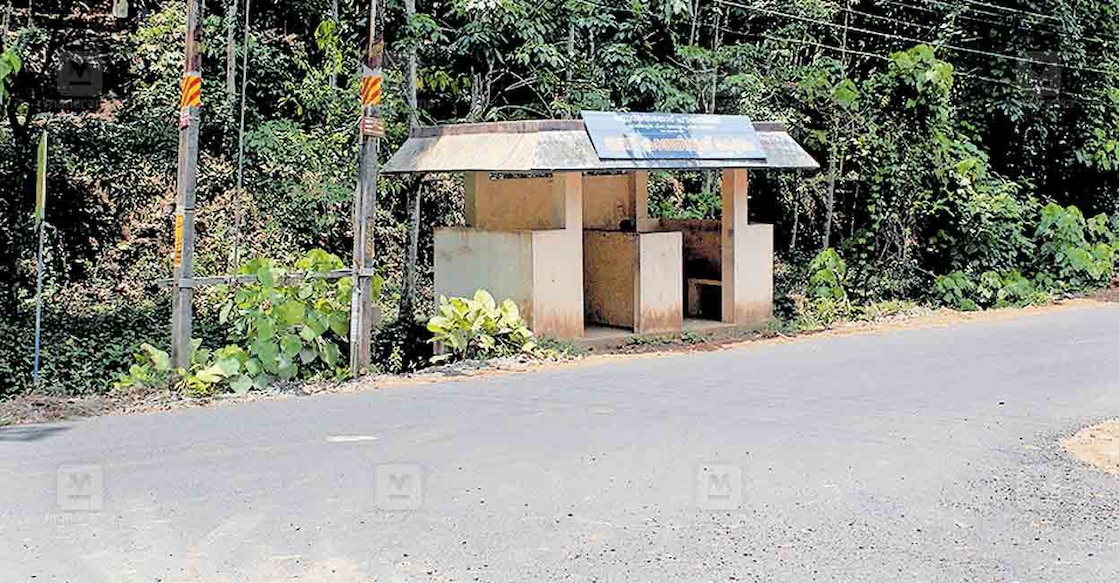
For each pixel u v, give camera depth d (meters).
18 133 14.66
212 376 9.81
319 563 5.38
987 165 18.88
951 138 18.64
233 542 5.67
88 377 11.43
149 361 10.49
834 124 17.97
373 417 8.75
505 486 6.71
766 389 10.05
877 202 17.61
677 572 5.30
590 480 6.86
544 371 11.13
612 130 12.48
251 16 17.23
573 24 16.48
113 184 16.53
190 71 9.90
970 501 6.51
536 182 13.95
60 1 15.35
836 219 19.44
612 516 6.14
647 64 17.86
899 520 6.14
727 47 18.42
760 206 20.39
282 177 17.20
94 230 15.95
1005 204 18.05
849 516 6.20
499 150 12.30
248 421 8.61
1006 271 18.05
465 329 11.96
